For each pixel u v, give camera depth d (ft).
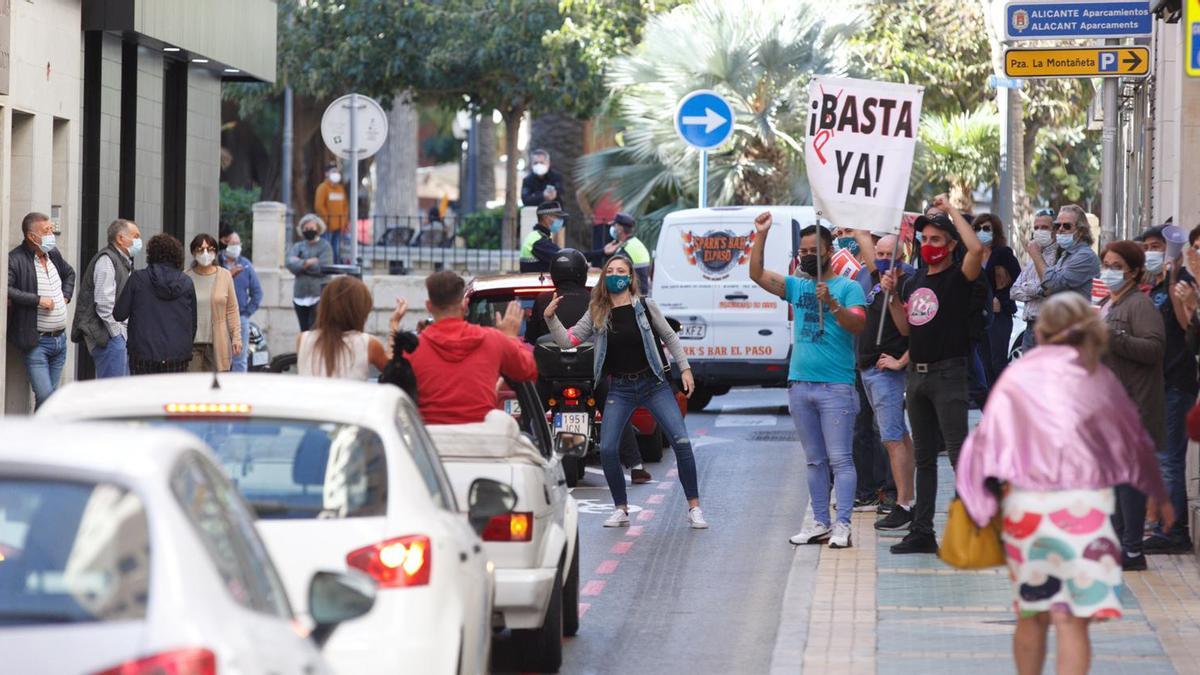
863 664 72.02
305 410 53.01
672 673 74.18
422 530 51.26
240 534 38.58
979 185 296.30
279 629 36.99
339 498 51.47
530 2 301.22
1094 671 69.77
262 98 356.59
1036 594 57.98
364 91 316.60
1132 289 89.76
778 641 77.00
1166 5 104.88
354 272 170.91
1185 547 96.78
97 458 33.94
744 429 166.20
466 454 68.28
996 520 59.62
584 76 297.12
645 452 142.82
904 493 106.73
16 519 32.91
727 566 99.14
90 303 136.67
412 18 305.94
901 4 314.14
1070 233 118.21
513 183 313.94
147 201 176.14
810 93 100.58
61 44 153.48
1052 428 57.67
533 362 78.33
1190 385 94.94
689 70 244.83
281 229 233.76
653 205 257.75
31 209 148.66
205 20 181.88
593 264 216.33
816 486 102.78
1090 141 325.83
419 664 49.70
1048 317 58.95
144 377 56.59
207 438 52.44
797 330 102.06
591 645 79.66
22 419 38.68
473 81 311.06
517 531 67.62
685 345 178.60
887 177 100.27
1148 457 58.13
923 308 95.45
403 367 74.02
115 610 31.86
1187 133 114.42
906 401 98.12
